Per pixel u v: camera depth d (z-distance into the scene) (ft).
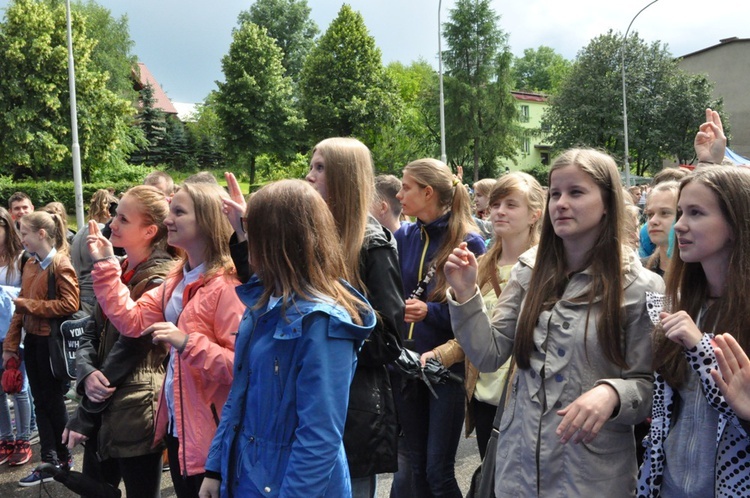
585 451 6.57
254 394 6.69
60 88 121.49
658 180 15.07
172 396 9.17
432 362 9.90
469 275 7.32
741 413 5.30
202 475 8.74
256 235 6.79
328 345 6.46
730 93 165.78
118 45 180.34
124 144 155.22
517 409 7.07
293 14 230.48
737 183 5.98
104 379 9.61
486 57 168.66
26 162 119.24
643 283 6.77
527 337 6.96
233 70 152.76
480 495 7.66
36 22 118.42
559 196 6.93
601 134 148.25
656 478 6.22
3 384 15.11
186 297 9.13
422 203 11.59
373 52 165.78
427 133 182.09
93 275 9.55
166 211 10.89
